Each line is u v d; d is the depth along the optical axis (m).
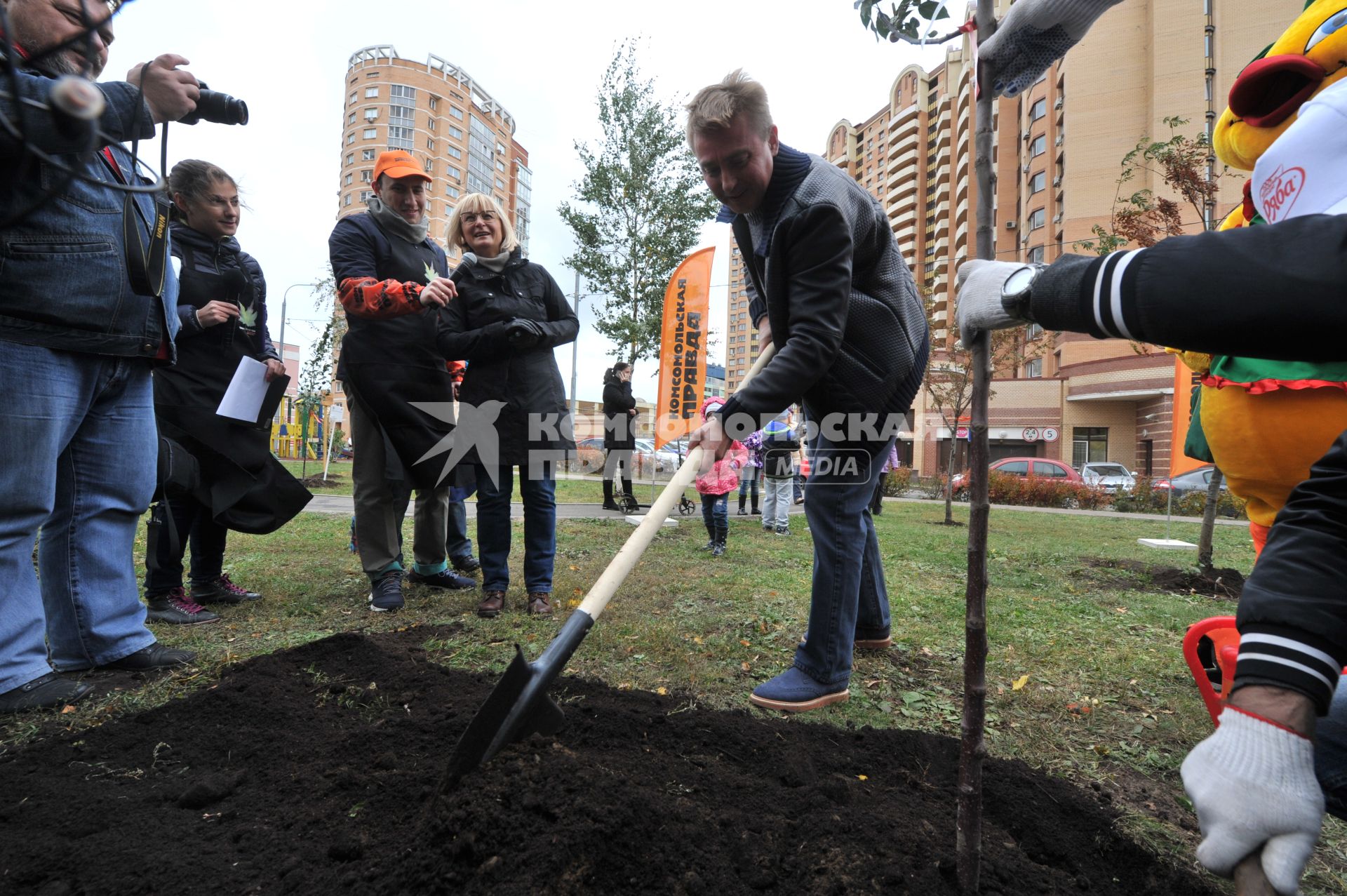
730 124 2.02
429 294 3.12
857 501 2.32
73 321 2.11
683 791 1.56
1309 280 0.78
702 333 8.83
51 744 1.79
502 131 92.56
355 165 78.19
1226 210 19.05
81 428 2.35
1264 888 0.78
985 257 1.14
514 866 1.19
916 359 2.39
